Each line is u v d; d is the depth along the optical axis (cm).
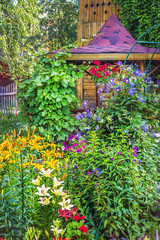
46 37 2070
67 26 2011
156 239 295
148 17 840
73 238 253
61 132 494
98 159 322
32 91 516
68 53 522
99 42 623
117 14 1005
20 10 1157
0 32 1130
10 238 245
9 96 1302
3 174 288
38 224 262
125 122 348
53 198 262
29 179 261
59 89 497
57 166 291
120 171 305
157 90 545
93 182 290
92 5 1094
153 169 341
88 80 1066
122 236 302
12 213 260
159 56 548
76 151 316
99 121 356
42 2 2012
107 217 292
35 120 511
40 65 509
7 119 635
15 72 1164
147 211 335
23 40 1221
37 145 276
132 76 382
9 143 267
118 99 370
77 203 283
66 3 2066
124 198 291
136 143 343
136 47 596
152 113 385
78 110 599
